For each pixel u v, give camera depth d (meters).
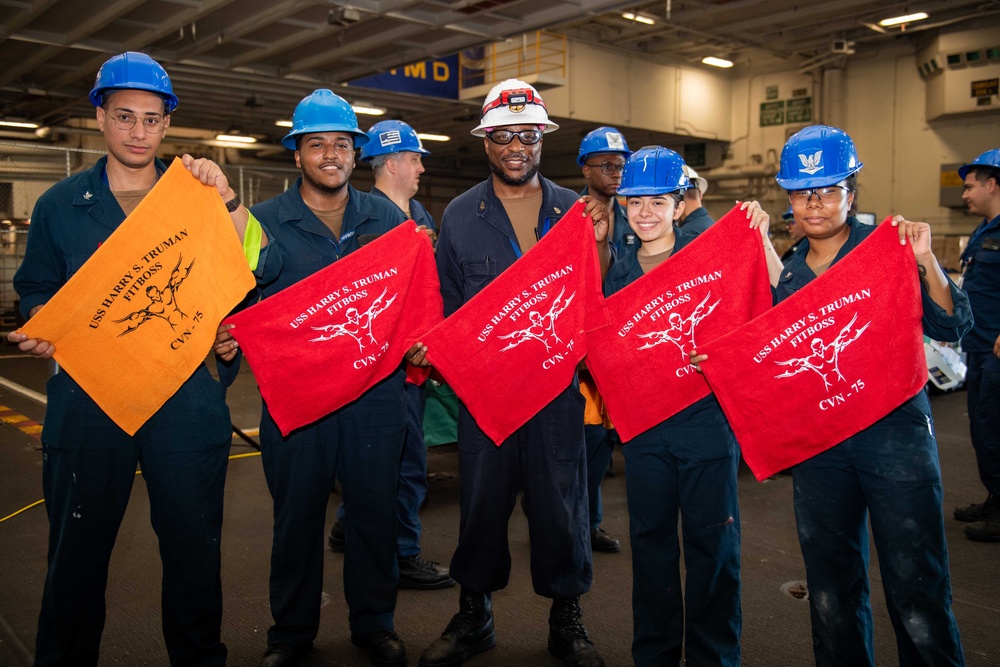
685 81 17.86
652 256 2.60
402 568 3.45
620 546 3.89
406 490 3.42
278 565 2.70
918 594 2.10
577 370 2.76
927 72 15.16
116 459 2.29
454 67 14.19
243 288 2.36
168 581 2.42
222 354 2.53
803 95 17.50
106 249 2.18
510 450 2.75
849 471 2.21
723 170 18.91
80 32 9.68
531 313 2.61
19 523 4.26
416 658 2.80
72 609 2.29
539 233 2.79
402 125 3.91
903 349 2.10
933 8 13.33
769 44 16.16
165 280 2.26
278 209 2.67
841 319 2.15
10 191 14.16
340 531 3.83
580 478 2.78
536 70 13.38
